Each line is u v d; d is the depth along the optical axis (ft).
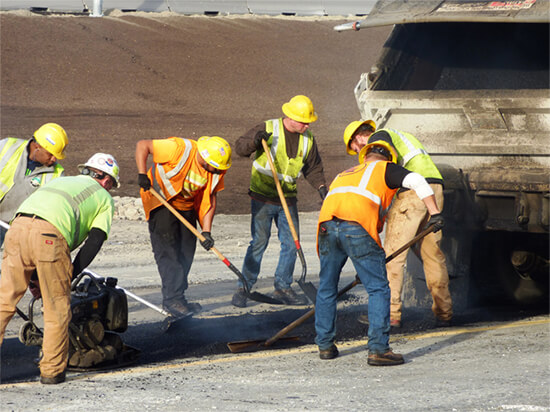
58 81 152.66
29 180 34.17
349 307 41.55
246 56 184.55
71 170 101.09
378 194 28.09
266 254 60.44
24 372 28.71
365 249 27.91
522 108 37.19
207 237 36.47
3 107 134.62
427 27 46.34
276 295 42.88
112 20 194.08
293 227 37.45
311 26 216.95
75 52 168.45
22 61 158.40
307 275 51.88
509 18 38.70
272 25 212.02
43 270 26.17
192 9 221.87
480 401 21.31
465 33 47.88
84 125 129.39
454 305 40.50
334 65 188.14
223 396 23.16
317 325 29.40
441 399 21.77
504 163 38.11
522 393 21.99
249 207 85.66
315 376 26.05
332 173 107.55
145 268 53.11
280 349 32.22
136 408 21.79
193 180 37.14
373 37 211.41
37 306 40.63
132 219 73.31
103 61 166.61
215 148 36.76
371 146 29.84
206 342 34.06
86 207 27.32
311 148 42.06
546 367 25.52
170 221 37.76
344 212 28.09
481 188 37.91
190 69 171.01
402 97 40.27
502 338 31.68
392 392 22.99
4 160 34.04
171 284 37.40
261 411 21.11
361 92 42.68
